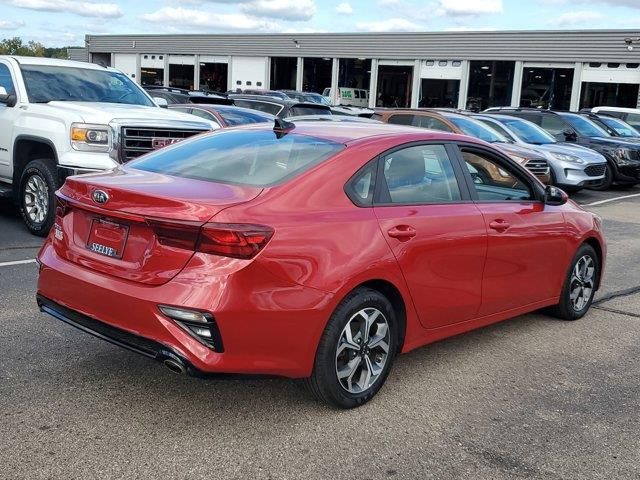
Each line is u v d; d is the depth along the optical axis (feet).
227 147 14.76
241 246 11.17
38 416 12.19
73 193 13.14
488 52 128.67
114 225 12.30
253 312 11.25
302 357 12.01
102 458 10.93
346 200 13.00
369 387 13.34
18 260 22.84
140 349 11.55
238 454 11.29
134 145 25.63
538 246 17.25
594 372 15.84
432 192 14.88
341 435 12.12
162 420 12.32
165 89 64.59
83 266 12.59
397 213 13.70
